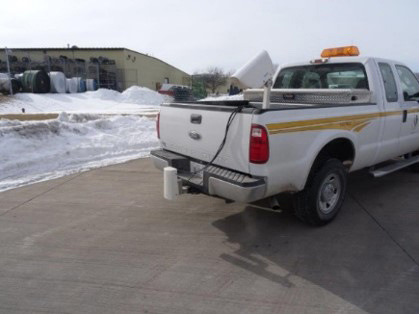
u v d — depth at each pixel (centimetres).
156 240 411
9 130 793
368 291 315
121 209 503
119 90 3934
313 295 309
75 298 306
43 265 359
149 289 318
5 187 591
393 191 578
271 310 290
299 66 592
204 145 411
